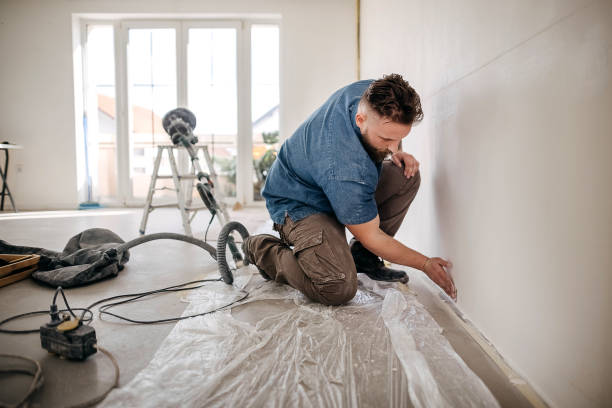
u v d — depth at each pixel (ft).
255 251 5.30
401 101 3.51
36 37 17.93
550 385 2.77
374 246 4.40
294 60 18.06
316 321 4.22
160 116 18.62
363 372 3.25
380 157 4.25
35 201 18.33
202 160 18.75
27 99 18.13
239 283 5.63
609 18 2.11
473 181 4.02
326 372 3.23
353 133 4.12
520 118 3.08
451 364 3.32
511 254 3.29
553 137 2.66
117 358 3.51
